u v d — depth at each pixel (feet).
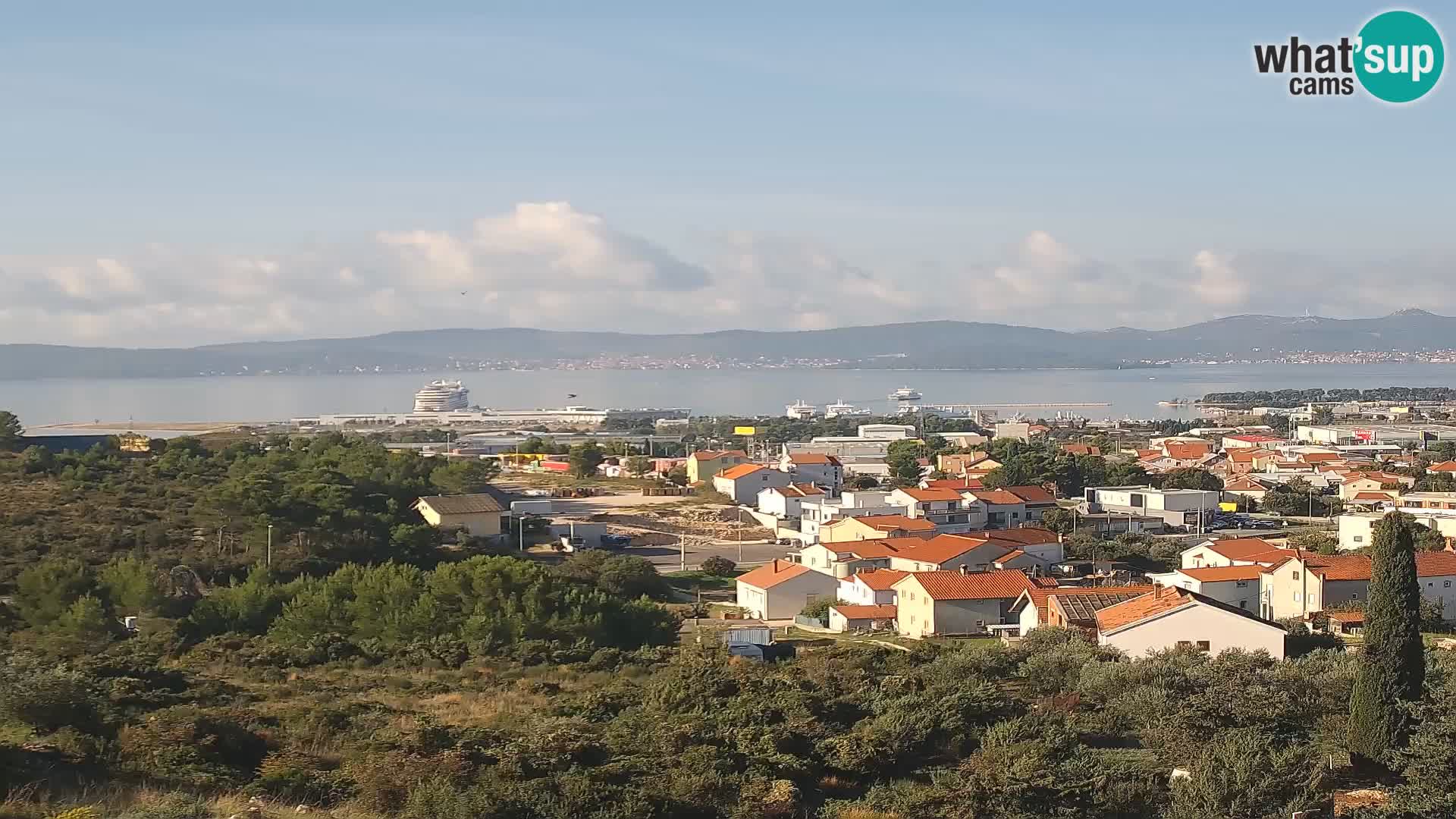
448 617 266.57
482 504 472.85
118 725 149.89
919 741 159.22
